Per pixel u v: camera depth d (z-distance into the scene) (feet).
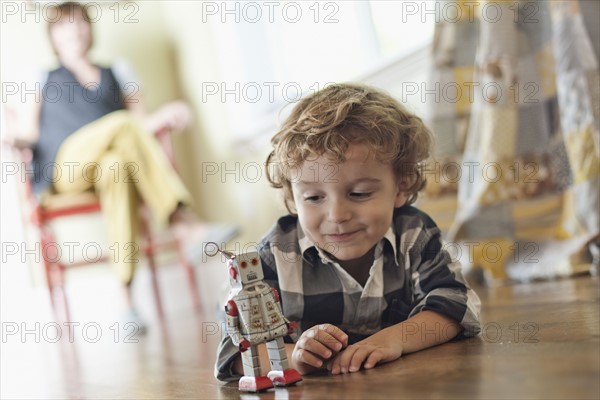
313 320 4.12
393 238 4.08
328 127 3.75
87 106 12.75
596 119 6.79
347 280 4.02
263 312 3.38
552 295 5.63
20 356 7.68
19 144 11.59
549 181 7.26
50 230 11.07
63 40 12.98
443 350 3.79
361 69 11.53
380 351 3.63
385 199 3.87
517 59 7.37
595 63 6.84
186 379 4.47
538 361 3.15
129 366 5.67
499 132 7.35
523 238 7.28
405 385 3.05
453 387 2.88
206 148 15.75
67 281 14.58
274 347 3.46
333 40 12.15
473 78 7.91
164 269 15.03
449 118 7.93
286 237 4.12
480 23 7.53
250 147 14.49
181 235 11.41
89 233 14.75
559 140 7.23
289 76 13.53
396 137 3.92
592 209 6.77
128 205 10.64
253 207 14.51
